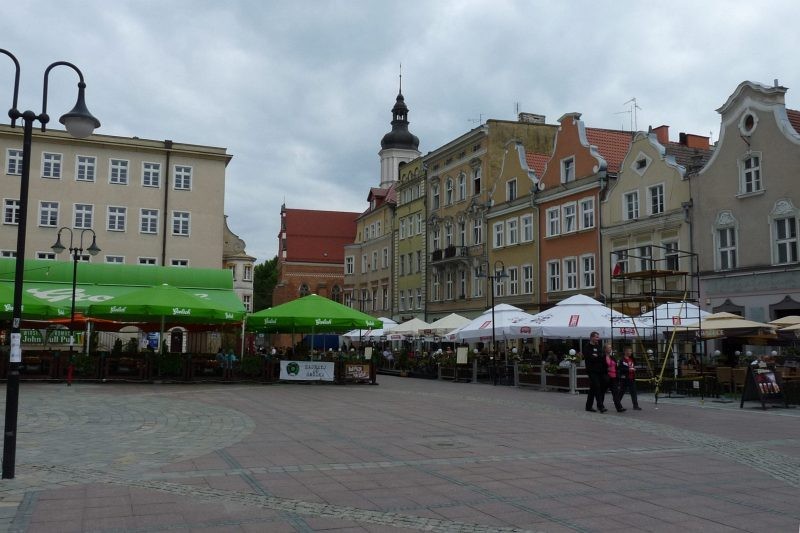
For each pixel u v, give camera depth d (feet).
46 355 94.38
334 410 60.23
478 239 175.22
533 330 91.50
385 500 26.35
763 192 101.91
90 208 163.32
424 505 25.66
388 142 296.51
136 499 26.02
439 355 124.77
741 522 23.68
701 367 81.76
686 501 26.71
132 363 93.40
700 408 65.31
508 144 164.76
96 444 39.22
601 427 50.08
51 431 44.50
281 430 46.16
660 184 119.44
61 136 162.50
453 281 187.42
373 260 246.88
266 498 26.43
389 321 149.07
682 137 138.10
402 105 296.71
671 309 82.02
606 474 31.91
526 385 94.94
